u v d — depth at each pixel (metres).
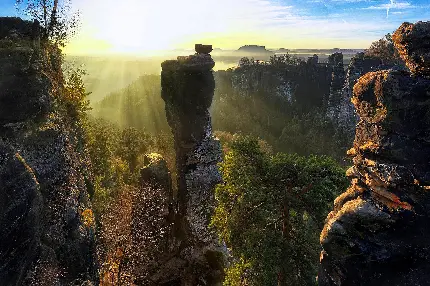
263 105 115.06
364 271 7.60
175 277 21.66
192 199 23.20
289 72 125.50
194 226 22.91
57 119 13.38
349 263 7.77
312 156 14.30
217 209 15.77
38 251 9.55
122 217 21.08
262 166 14.13
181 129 22.91
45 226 10.34
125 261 18.84
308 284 13.52
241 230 14.17
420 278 6.93
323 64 128.50
